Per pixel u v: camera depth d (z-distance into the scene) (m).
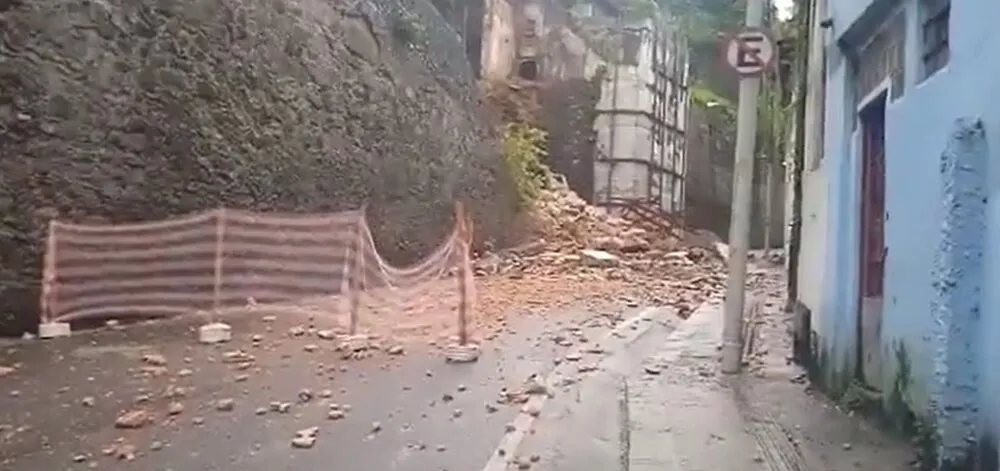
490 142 30.55
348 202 20.08
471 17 36.94
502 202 30.27
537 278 24.08
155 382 8.83
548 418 7.70
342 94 20.39
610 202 39.66
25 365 9.23
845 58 8.35
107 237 12.34
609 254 30.16
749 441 6.80
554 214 33.78
